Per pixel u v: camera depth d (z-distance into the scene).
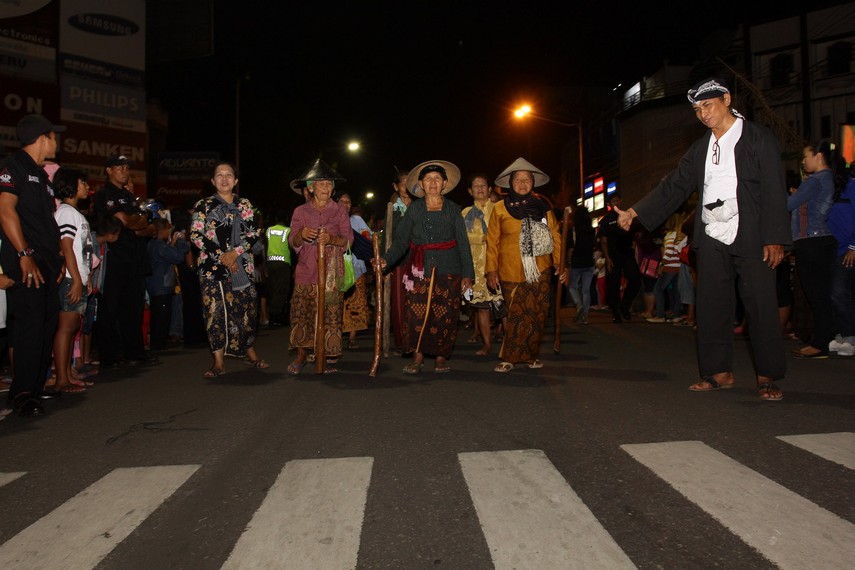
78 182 6.64
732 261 5.67
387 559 2.79
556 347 8.27
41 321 5.73
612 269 12.34
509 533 2.96
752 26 33.41
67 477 3.98
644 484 3.52
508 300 7.01
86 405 5.95
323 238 7.00
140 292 8.39
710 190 5.62
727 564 2.64
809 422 4.61
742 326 9.97
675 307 12.62
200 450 4.42
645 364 7.33
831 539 2.81
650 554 2.74
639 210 6.02
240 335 7.31
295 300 7.36
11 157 5.81
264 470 3.95
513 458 3.99
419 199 7.22
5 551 2.96
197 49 25.84
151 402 5.99
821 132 31.47
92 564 2.83
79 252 6.54
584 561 2.69
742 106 16.64
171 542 3.02
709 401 5.35
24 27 21.00
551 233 7.11
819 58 31.61
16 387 5.66
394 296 8.06
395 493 3.51
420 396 5.88
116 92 23.30
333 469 3.88
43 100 21.42
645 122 36.91
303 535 3.01
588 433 4.50
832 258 7.35
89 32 22.62
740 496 3.29
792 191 8.71
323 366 7.15
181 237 9.82
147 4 25.92
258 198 35.59
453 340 7.13
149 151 31.75
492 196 9.59
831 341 8.00
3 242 5.65
